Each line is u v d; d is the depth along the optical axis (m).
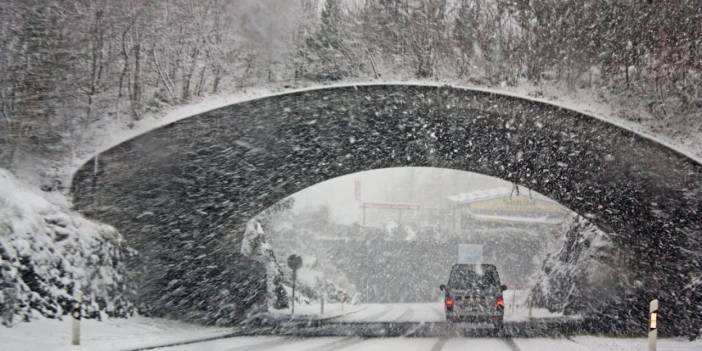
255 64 22.44
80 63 21.58
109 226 21.91
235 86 22.52
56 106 21.61
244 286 33.03
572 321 29.92
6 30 20.69
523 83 22.92
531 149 26.27
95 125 22.09
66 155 21.78
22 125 21.31
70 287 17.20
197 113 22.16
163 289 26.25
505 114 23.52
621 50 21.88
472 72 22.88
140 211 25.39
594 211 29.38
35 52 21.05
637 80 22.06
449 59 22.89
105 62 21.81
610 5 21.52
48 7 20.97
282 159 27.98
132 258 22.69
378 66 22.73
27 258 15.80
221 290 31.08
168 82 22.33
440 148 28.73
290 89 22.47
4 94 21.03
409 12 22.59
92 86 21.80
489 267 22.83
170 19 21.69
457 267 23.00
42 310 15.58
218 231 31.28
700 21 20.75
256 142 25.08
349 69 22.62
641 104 22.17
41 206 18.02
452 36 22.72
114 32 21.64
